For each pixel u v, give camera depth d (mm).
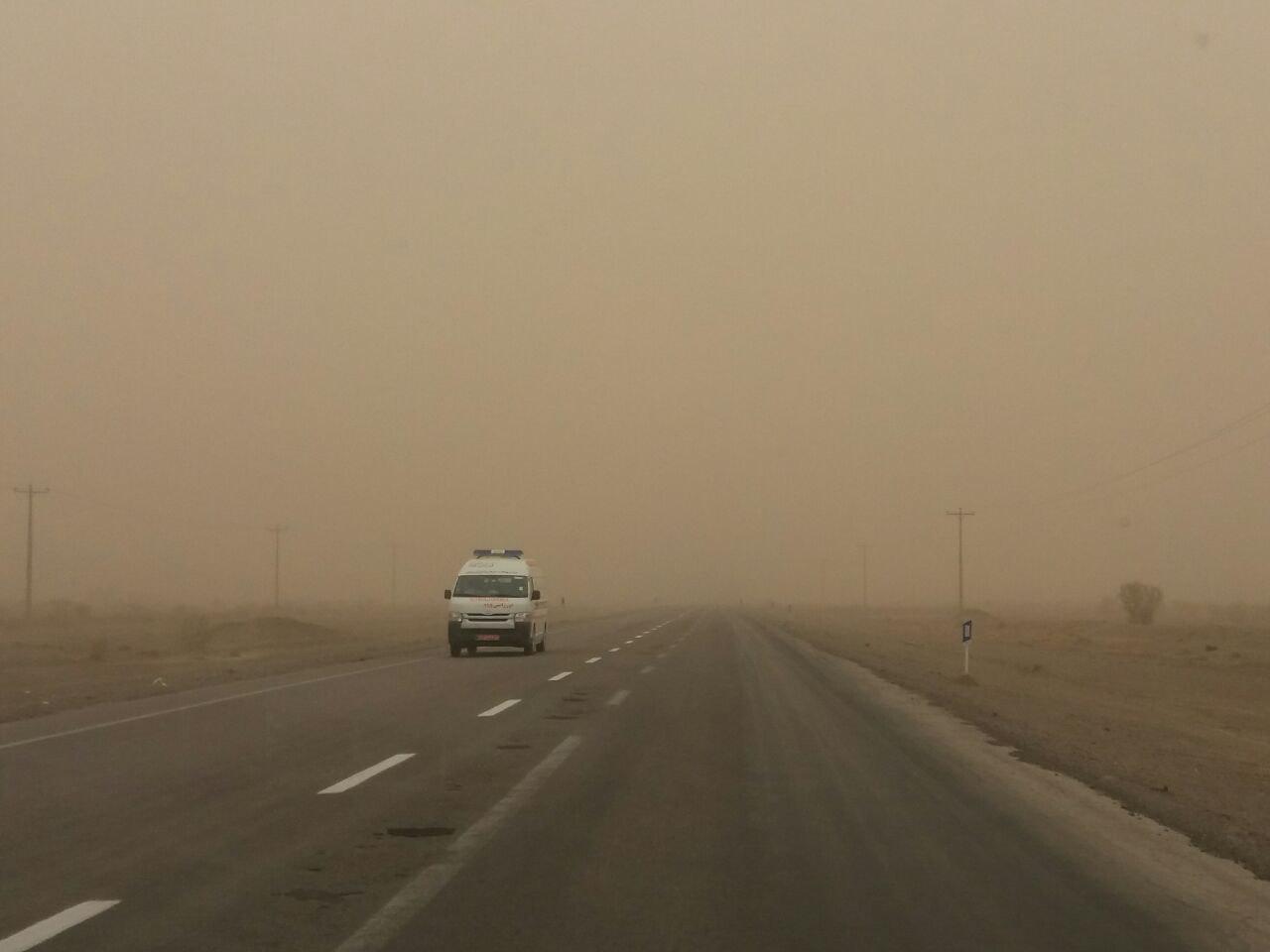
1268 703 29688
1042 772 14391
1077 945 7160
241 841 9734
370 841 9758
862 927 7422
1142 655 47938
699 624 71125
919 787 12922
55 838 9836
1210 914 7949
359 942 6938
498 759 14539
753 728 18188
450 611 36062
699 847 9688
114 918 7426
